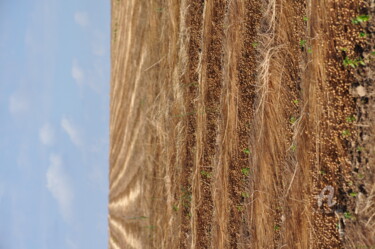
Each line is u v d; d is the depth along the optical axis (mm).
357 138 4070
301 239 4574
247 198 5406
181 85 7172
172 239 7457
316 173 4434
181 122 7160
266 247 5047
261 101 5168
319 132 4410
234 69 5629
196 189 6547
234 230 5613
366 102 4008
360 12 4035
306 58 4582
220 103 5988
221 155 5887
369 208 3916
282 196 4844
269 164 5039
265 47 5117
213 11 6160
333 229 4242
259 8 5266
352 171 4105
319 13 4414
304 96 4590
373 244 3861
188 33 6949
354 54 4090
